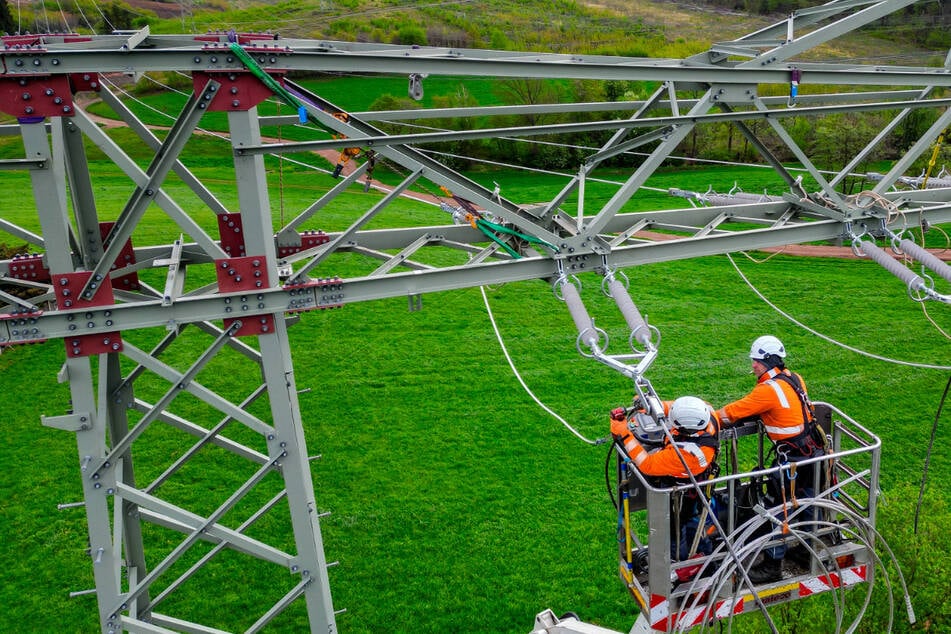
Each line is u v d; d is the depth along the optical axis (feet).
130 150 132.87
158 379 60.54
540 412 54.24
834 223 27.17
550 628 20.33
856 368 60.34
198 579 38.73
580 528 41.98
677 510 18.89
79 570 39.55
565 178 131.64
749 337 66.74
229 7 108.88
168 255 26.71
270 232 21.25
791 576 20.16
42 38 19.79
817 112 24.58
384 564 39.83
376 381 59.21
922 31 103.91
